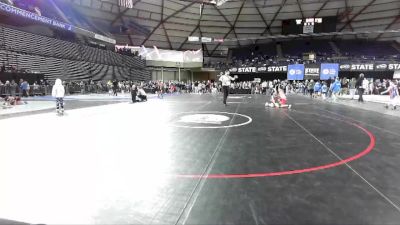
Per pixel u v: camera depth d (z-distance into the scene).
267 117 9.72
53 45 29.92
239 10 40.72
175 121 8.62
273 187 3.17
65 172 3.72
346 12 39.38
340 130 7.09
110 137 6.07
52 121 8.60
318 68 37.81
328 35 45.38
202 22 44.16
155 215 2.54
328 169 3.84
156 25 43.00
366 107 14.18
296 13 41.06
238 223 2.38
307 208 2.65
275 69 40.31
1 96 20.97
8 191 3.09
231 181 3.37
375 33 43.72
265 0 37.75
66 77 31.09
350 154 4.66
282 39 48.53
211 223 2.39
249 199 2.86
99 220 2.46
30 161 4.22
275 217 2.48
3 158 4.39
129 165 4.02
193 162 4.18
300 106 14.69
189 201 2.82
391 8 37.19
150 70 49.22
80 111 11.72
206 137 6.08
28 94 23.62
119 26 40.28
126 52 43.25
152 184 3.29
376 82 32.28
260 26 45.03
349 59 40.56
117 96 26.55
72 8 34.31
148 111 11.66
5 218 2.50
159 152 4.77
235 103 16.64
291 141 5.70
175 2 38.25
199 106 14.30
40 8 29.98
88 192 3.06
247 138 5.99
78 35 34.91
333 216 2.50
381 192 3.04
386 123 8.41
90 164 4.07
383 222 2.40
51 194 3.01
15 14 23.52
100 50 37.50
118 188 3.17
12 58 24.52
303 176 3.55
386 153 4.73
